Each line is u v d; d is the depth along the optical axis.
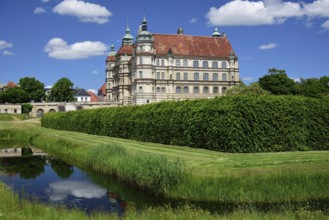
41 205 22.64
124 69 155.12
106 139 54.88
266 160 28.31
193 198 24.19
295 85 129.12
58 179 34.50
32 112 159.00
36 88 180.75
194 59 147.88
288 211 20.08
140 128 50.81
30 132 83.75
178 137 42.22
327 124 37.66
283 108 36.19
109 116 62.59
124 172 30.42
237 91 116.19
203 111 38.00
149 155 29.03
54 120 99.06
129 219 19.86
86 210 24.28
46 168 40.81
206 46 152.50
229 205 22.92
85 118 75.81
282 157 29.58
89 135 66.56
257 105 35.22
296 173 24.83
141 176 27.31
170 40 149.00
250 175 24.80
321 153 32.22
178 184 25.16
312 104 37.50
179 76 146.12
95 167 36.84
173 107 44.00
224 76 151.62
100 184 31.39
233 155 31.59
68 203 26.06
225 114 35.03
